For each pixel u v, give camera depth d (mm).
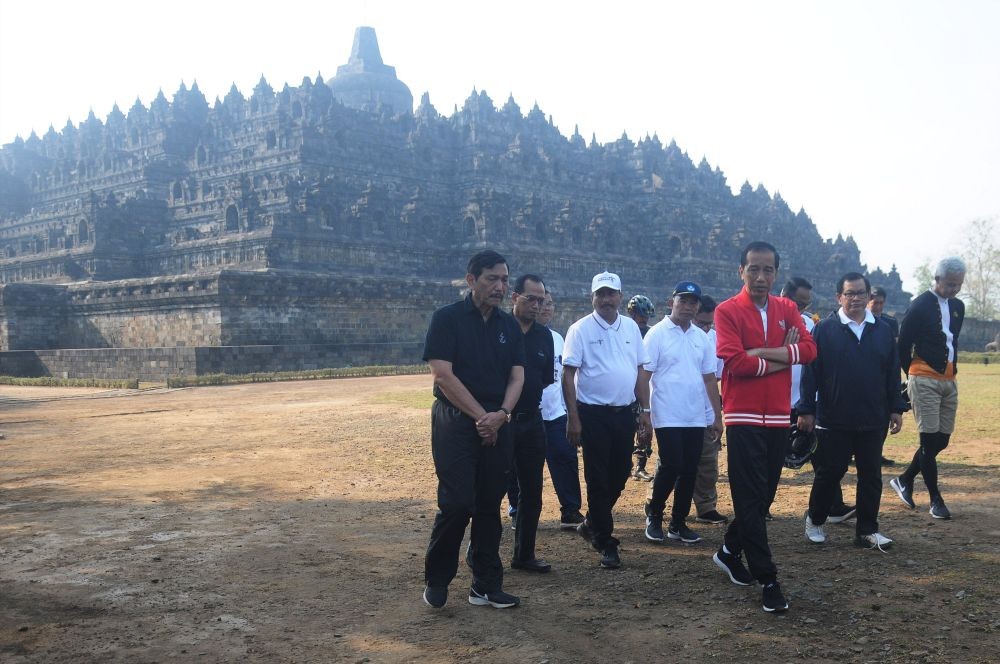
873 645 6090
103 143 116938
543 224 90125
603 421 8523
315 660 6023
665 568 8297
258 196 76875
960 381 35156
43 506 11578
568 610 7059
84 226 82375
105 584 7871
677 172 117125
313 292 54844
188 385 41438
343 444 17656
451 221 89062
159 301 53938
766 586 6906
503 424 7312
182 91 110188
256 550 9039
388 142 94562
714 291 101125
